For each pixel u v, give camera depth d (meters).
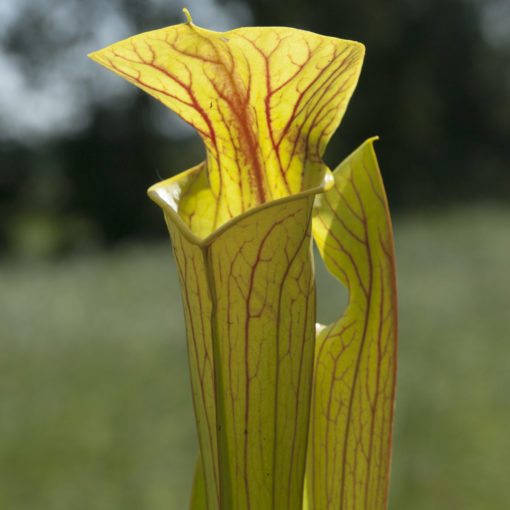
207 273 0.69
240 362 0.71
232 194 0.83
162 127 21.17
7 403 5.25
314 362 0.84
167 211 0.74
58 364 6.55
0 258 18.47
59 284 12.22
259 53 0.69
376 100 20.30
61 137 21.14
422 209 19.97
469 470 3.55
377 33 19.69
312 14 19.53
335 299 8.45
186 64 0.71
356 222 0.85
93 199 21.17
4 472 3.89
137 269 13.53
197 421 0.77
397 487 3.49
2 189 21.89
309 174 0.79
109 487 3.65
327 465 0.88
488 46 22.00
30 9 21.12
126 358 6.63
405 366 5.71
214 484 0.74
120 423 4.66
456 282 9.80
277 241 0.69
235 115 0.77
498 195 21.41
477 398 4.68
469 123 22.28
